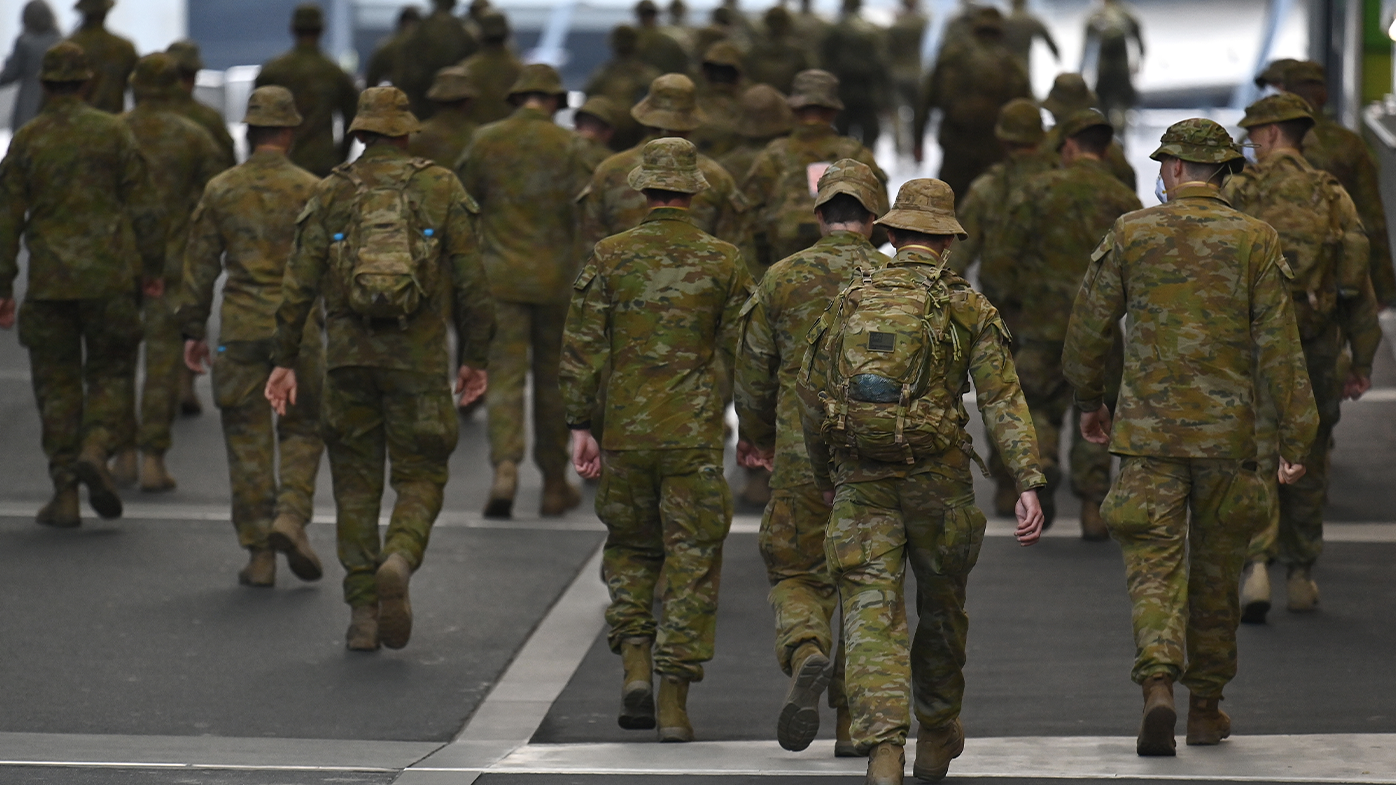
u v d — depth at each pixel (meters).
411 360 31.48
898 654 21.98
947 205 23.48
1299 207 33.41
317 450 36.28
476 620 34.59
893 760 21.50
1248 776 23.45
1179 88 121.06
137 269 40.91
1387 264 36.41
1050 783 23.19
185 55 49.56
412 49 64.12
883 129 108.19
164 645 32.41
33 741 26.22
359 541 32.38
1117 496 25.31
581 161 43.22
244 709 28.69
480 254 32.25
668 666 26.88
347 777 24.11
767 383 26.14
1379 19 66.62
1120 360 36.66
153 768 24.52
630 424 27.25
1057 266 40.12
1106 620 33.94
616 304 27.44
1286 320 25.08
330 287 31.73
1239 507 25.11
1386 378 57.75
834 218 26.14
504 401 43.44
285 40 159.38
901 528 22.70
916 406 22.31
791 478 25.64
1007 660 31.27
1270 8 119.50
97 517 42.81
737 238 36.94
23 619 33.91
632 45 60.97
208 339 63.25
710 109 48.94
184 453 49.84
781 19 66.50
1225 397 25.00
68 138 40.09
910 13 106.00
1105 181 40.16
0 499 44.94
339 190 31.67
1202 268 25.06
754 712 28.56
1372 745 25.27
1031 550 39.97
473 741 26.88
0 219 40.12
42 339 40.75
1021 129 42.47
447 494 46.28
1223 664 25.31
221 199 36.34
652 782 23.61
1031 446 22.16
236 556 39.41
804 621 24.80
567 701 29.39
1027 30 91.44
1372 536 40.72
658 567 27.88
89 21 55.38
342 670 31.11
